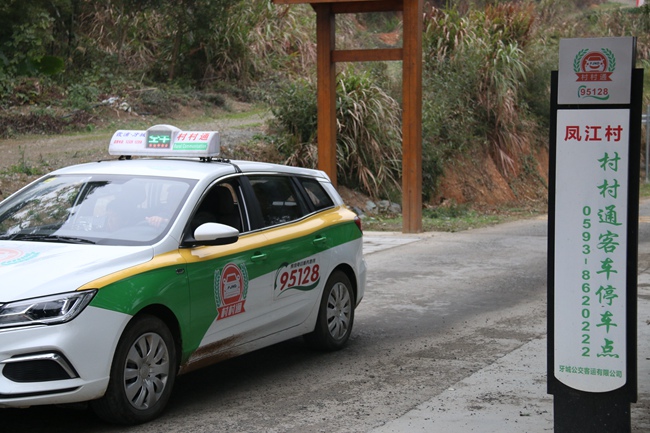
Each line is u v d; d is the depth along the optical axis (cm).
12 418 574
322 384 664
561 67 464
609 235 464
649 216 2006
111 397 530
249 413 586
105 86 2472
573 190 468
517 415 577
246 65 2777
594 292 469
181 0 2648
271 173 716
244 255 637
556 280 475
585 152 465
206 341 598
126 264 550
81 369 508
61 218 617
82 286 517
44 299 504
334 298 761
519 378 676
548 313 478
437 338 824
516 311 951
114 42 2766
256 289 647
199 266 593
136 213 610
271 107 2078
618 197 461
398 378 680
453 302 1003
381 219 1870
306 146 1959
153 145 704
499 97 2419
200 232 586
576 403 476
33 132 2055
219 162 696
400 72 2380
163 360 565
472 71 2422
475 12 2669
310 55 2938
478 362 730
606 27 3597
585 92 462
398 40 3819
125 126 2200
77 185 652
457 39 2477
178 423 562
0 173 1559
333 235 754
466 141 2372
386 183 2039
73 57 2561
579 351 474
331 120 1672
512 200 2391
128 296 533
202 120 2352
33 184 672
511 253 1395
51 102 2238
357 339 822
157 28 2883
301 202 737
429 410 591
